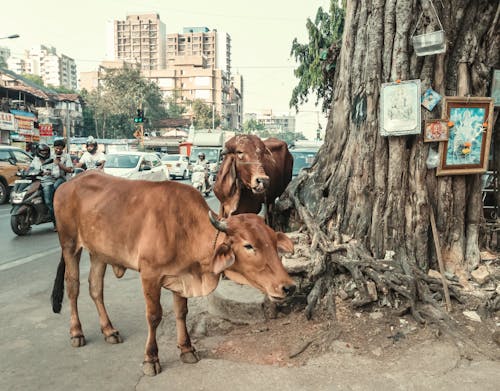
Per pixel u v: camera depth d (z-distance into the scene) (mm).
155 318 3697
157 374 3721
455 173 4969
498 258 5219
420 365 3746
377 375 3629
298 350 3979
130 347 4254
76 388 3543
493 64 5219
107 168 14461
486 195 6418
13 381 3650
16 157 15508
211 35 156625
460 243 5074
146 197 3771
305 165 11500
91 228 4078
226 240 3328
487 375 3596
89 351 4176
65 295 5691
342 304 4641
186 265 3686
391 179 4992
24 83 47438
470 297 4609
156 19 155250
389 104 4879
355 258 4867
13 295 5707
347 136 5746
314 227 5398
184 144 30297
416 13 4836
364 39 5250
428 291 4605
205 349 4160
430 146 4934
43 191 9500
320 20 12727
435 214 5051
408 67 4887
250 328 4543
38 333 4566
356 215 5219
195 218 3623
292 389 3461
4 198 14742
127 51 157000
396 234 4977
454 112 4879
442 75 4914
